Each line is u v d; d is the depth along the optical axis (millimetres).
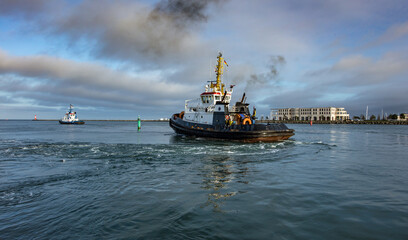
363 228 5367
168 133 48438
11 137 35531
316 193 7953
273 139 26438
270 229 5309
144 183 9219
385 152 19469
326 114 197375
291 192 8047
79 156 16047
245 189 8406
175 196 7605
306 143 25609
